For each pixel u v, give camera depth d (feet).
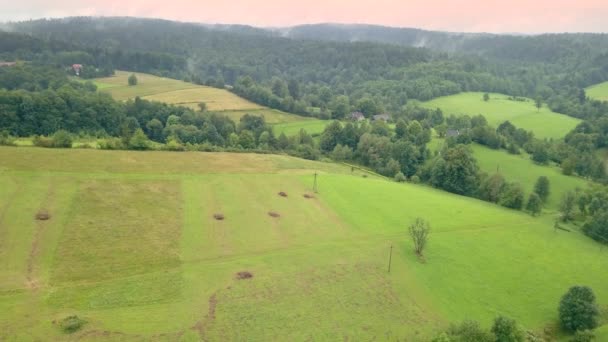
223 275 219.61
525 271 269.85
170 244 238.48
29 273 196.03
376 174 504.43
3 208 236.63
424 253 273.75
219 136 533.96
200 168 351.05
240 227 269.64
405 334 196.03
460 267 263.29
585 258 300.20
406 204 351.25
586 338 204.85
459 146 486.38
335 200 335.88
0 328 163.73
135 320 179.73
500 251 291.58
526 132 636.89
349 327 195.21
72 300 185.16
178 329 177.99
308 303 207.82
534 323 220.43
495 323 190.90
